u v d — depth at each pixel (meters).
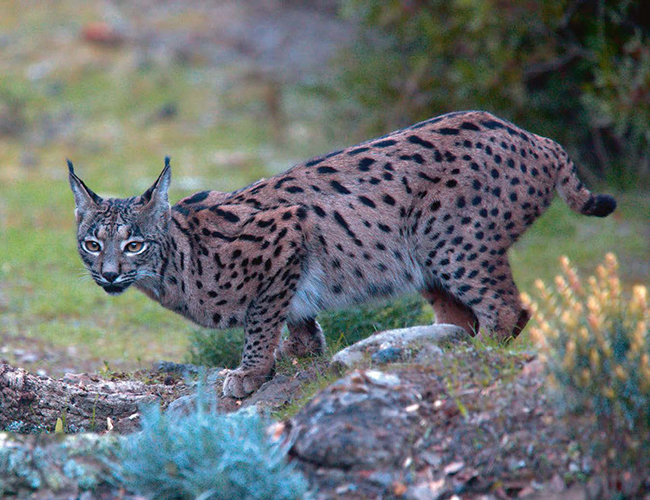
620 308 7.55
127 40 42.81
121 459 8.07
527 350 9.17
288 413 9.20
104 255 10.03
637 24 25.23
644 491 7.10
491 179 10.24
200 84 39.00
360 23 31.42
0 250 21.88
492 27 25.59
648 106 22.36
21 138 34.72
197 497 7.18
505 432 7.77
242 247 10.21
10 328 16.89
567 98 26.80
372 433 7.80
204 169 30.52
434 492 7.34
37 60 40.88
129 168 30.98
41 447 8.36
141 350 16.22
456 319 11.19
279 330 10.48
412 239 10.38
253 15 46.22
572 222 24.42
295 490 7.32
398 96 28.73
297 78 39.19
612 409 7.18
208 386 11.05
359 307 12.27
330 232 10.36
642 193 26.42
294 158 31.78
